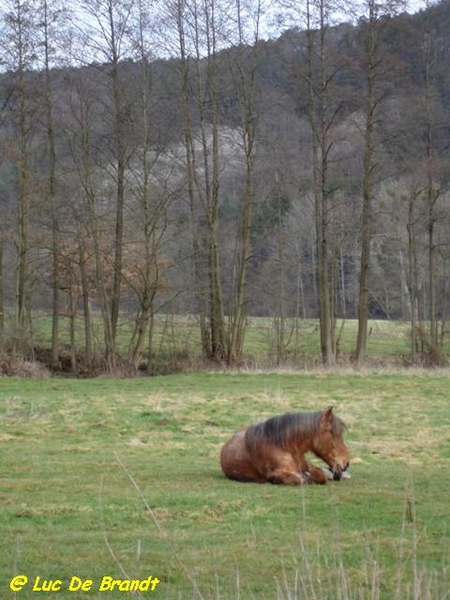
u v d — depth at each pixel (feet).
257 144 153.48
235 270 160.45
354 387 99.45
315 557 30.07
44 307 166.30
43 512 37.37
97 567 29.19
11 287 157.17
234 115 152.25
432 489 42.96
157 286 141.79
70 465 51.01
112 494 41.29
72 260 143.64
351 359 142.00
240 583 27.27
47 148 150.51
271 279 166.40
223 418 74.43
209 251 151.64
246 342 173.17
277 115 161.48
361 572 25.93
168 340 159.02
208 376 117.19
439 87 158.30
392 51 140.67
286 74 154.61
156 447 60.13
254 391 95.71
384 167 146.61
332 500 39.45
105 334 147.84
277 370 122.62
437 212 153.07
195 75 151.12
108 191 148.05
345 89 140.05
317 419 43.29
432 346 139.23
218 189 150.41
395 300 199.21
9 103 145.18
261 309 180.65
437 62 152.87
